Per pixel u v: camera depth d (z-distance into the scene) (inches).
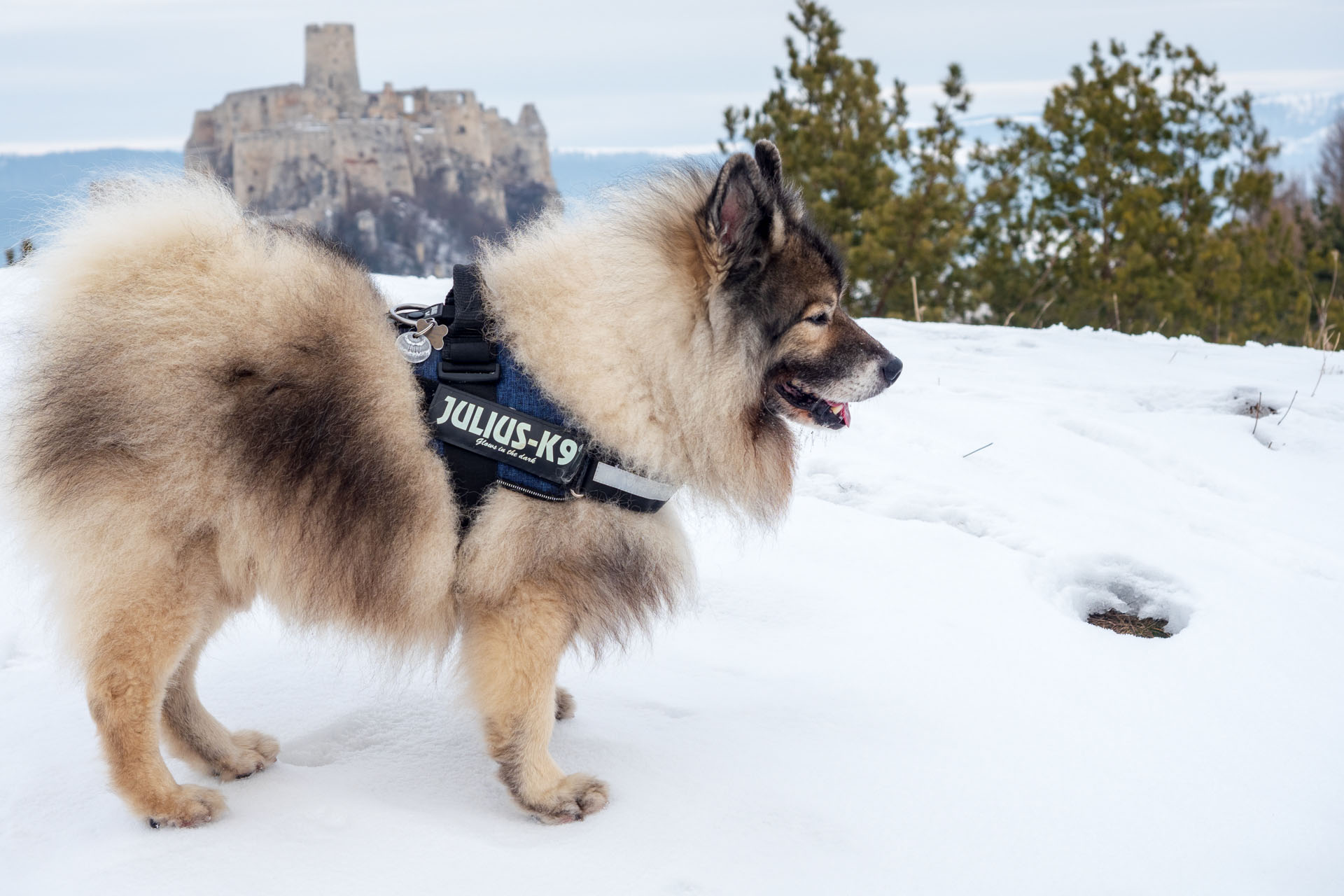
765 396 127.5
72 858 97.5
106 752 104.3
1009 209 661.9
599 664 142.6
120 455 102.3
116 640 103.3
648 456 113.8
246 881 94.3
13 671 135.2
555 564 110.0
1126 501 202.8
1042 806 110.4
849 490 207.3
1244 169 696.4
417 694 135.6
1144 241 617.0
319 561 107.7
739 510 129.7
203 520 104.4
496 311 114.7
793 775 115.7
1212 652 143.7
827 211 601.3
